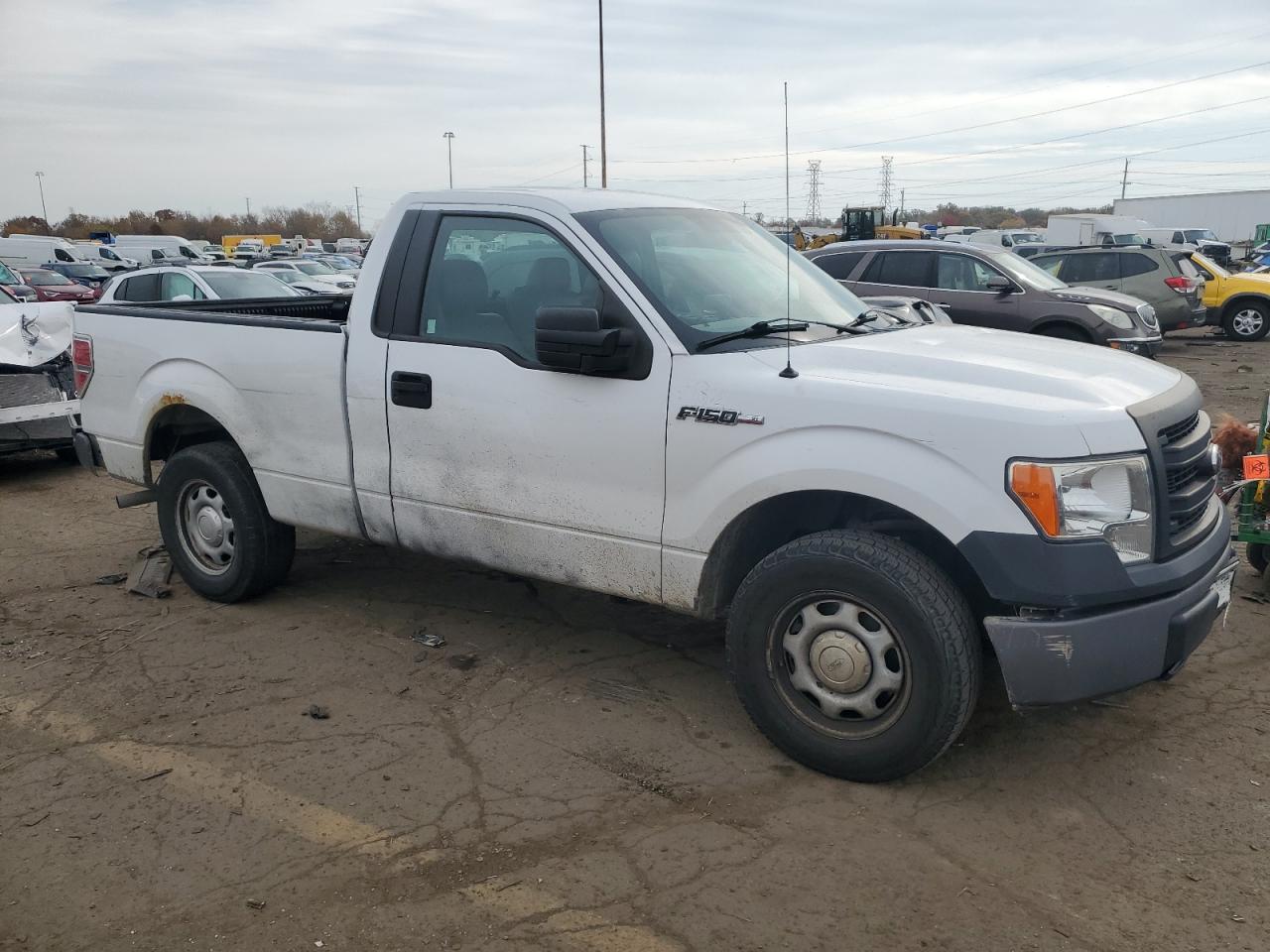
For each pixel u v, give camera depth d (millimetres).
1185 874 3047
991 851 3172
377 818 3385
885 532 3711
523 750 3820
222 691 4340
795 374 3504
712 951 2740
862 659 3441
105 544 6539
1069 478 3094
